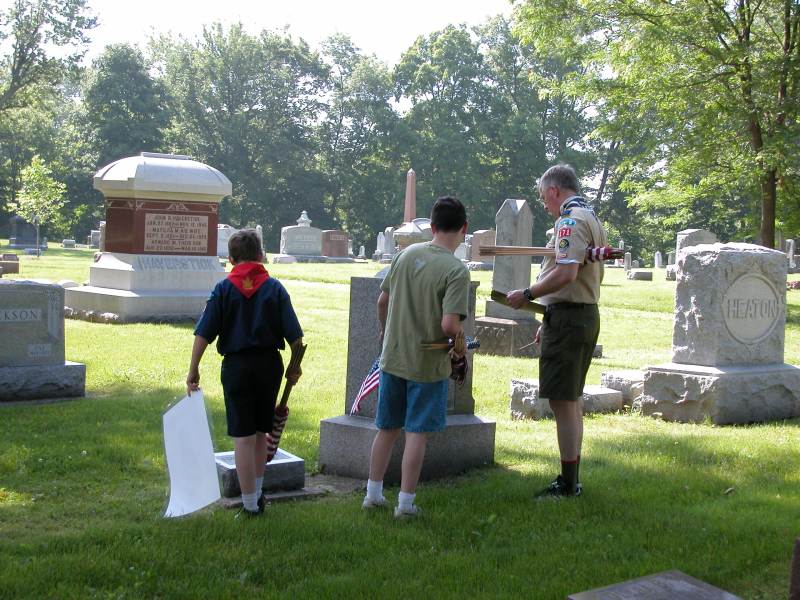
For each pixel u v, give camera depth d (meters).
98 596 3.82
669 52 22.33
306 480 6.06
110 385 9.70
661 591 3.75
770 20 22.59
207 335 4.97
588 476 6.16
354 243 75.62
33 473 6.01
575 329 5.42
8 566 4.12
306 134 75.12
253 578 4.14
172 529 4.73
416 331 5.07
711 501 5.61
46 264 34.06
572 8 23.17
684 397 8.61
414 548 4.61
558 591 3.99
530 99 69.50
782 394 8.88
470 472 6.33
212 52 73.19
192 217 16.41
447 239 5.21
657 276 37.00
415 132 68.62
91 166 71.38
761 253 8.88
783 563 4.48
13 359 8.75
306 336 14.31
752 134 22.22
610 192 70.12
